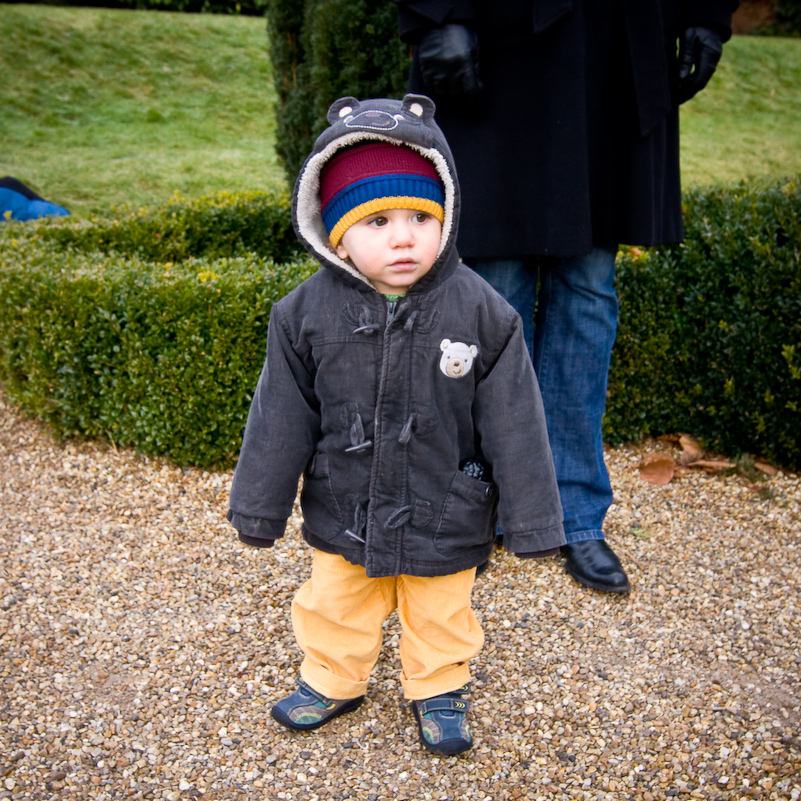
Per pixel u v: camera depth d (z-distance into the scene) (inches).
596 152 94.0
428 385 67.2
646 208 94.5
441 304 67.1
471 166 94.7
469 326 67.2
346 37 170.2
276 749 78.2
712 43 96.2
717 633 95.2
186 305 127.6
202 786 73.7
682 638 94.3
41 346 138.5
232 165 313.9
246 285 128.5
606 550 105.2
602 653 91.8
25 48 404.8
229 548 114.0
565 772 75.5
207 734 80.0
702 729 79.9
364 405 68.0
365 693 84.4
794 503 125.9
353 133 63.1
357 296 67.5
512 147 93.2
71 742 78.4
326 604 74.5
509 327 68.4
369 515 69.3
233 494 69.9
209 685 86.7
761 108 446.0
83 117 369.4
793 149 374.9
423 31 87.4
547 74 90.0
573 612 99.3
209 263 153.1
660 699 84.3
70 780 74.0
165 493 128.6
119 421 136.9
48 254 156.5
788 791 71.9
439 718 77.5
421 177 64.2
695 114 429.7
